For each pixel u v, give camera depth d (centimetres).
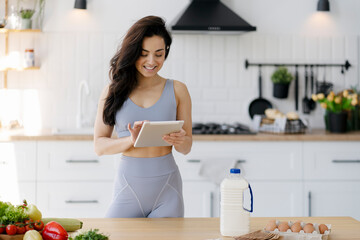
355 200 380
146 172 218
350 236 171
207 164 370
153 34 208
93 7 427
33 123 427
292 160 375
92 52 428
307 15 441
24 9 419
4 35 420
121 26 429
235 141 372
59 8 425
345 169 379
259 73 439
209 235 171
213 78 438
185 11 405
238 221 170
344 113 400
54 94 427
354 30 443
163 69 434
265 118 414
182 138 200
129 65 212
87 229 177
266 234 164
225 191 172
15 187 363
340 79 445
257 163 374
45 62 425
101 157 367
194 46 435
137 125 197
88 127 416
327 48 444
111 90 219
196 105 438
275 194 375
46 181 364
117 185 222
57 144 365
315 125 443
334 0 443
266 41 439
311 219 194
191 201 371
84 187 367
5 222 158
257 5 438
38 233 153
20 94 426
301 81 444
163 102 223
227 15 405
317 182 377
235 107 440
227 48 438
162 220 192
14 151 362
